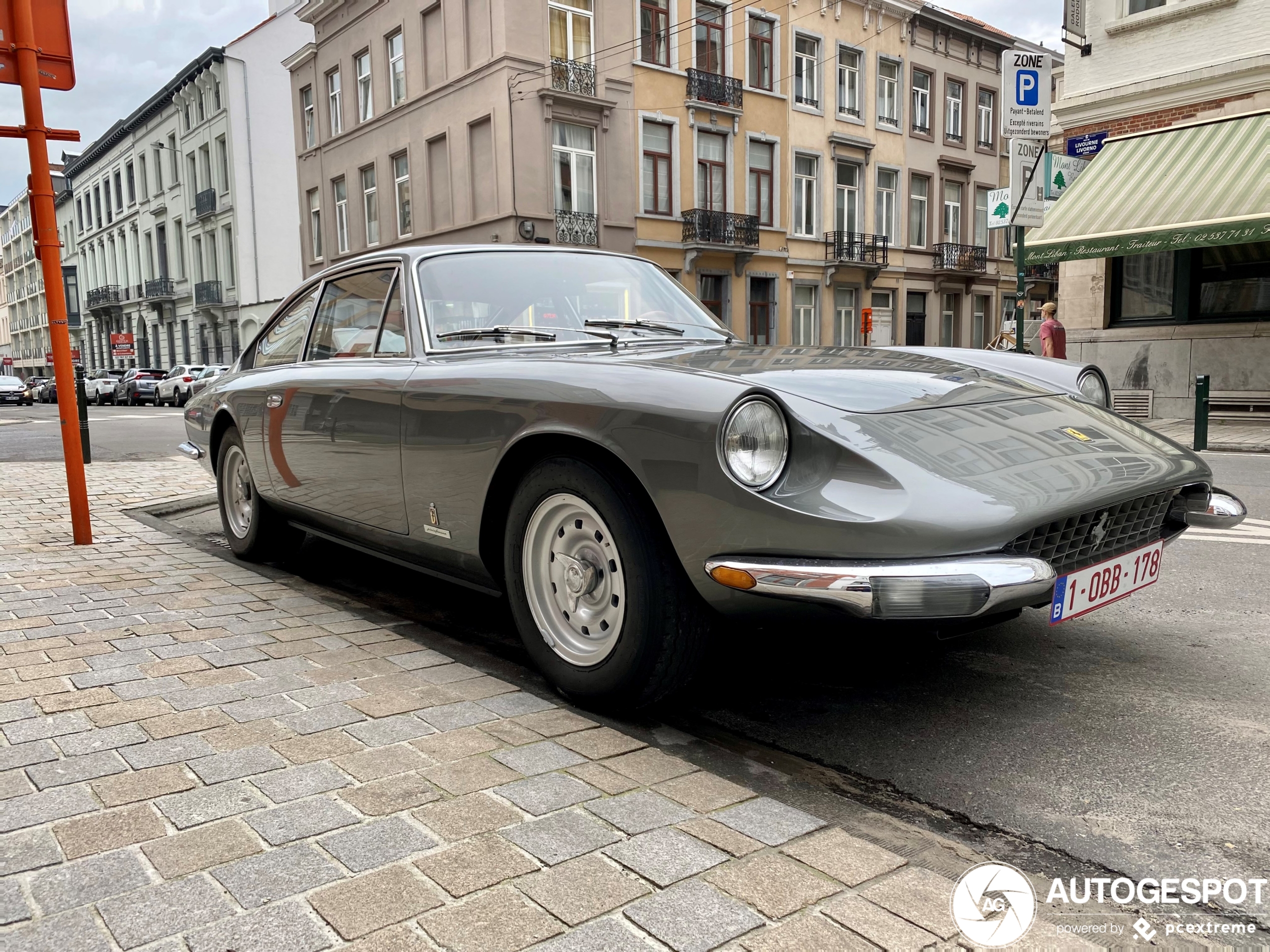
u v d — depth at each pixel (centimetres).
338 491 332
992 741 235
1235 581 399
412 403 284
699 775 200
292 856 163
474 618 350
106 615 328
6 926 143
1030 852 182
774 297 2445
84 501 471
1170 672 285
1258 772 215
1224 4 1130
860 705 260
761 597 201
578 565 243
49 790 189
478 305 316
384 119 2312
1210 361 1172
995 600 192
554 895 151
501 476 260
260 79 3384
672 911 147
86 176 5138
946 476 203
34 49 461
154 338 4412
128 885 154
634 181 2117
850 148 2566
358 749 211
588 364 243
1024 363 309
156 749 210
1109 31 1239
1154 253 1218
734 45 2258
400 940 139
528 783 194
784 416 207
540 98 1942
